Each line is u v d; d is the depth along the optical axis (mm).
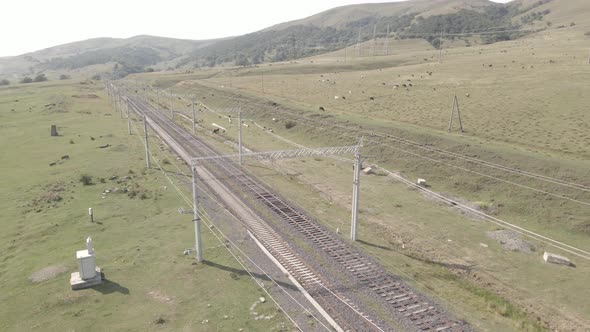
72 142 71250
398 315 25125
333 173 56688
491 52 162375
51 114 101812
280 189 48625
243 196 45312
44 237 35250
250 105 107875
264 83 144250
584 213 39562
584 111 70938
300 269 30172
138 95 147750
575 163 48406
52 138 75125
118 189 46875
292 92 120125
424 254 34531
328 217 40938
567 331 25000
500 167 50344
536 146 58531
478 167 52000
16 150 67125
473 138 63188
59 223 37875
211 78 187000
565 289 29531
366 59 193125
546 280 30766
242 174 53969
